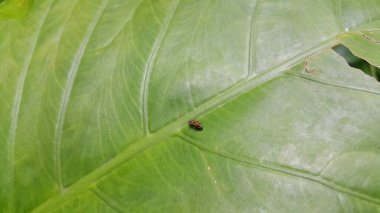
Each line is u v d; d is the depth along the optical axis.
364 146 0.17
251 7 0.20
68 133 0.20
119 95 0.20
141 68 0.20
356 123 0.17
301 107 0.18
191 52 0.20
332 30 0.19
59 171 0.19
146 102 0.19
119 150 0.19
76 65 0.21
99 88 0.20
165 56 0.20
